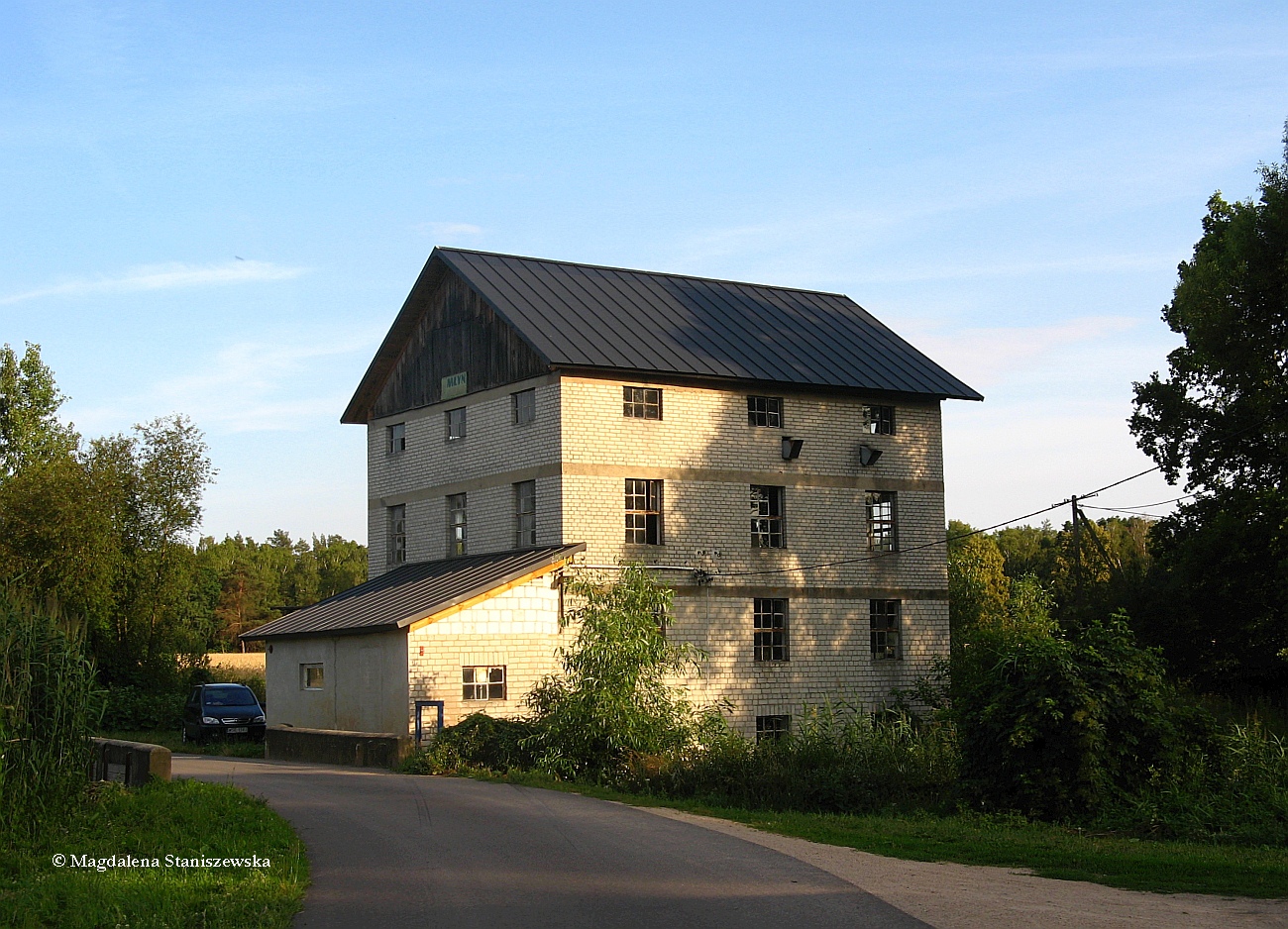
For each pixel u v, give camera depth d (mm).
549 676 28641
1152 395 39656
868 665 36562
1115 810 18109
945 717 26859
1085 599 45531
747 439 35375
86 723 14945
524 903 11188
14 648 14359
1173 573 38594
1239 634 38031
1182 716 19719
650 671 26141
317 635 32562
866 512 37188
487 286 35594
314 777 23516
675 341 35562
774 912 10711
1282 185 34125
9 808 13562
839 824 17250
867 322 41438
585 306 36094
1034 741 19078
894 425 37969
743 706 34375
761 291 41438
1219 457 37531
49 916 10406
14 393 52250
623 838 15312
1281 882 12336
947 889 11836
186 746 36562
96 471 45812
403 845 14594
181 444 49438
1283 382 34375
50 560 43062
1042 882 12344
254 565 114375
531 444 33750
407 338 39156
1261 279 33531
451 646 29656
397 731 29438
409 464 38531
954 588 49688
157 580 48875
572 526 32531
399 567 38531
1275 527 35688
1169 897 11547
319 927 10305
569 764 24125
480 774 24281
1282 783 18609
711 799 21703
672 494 34062
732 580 34656
